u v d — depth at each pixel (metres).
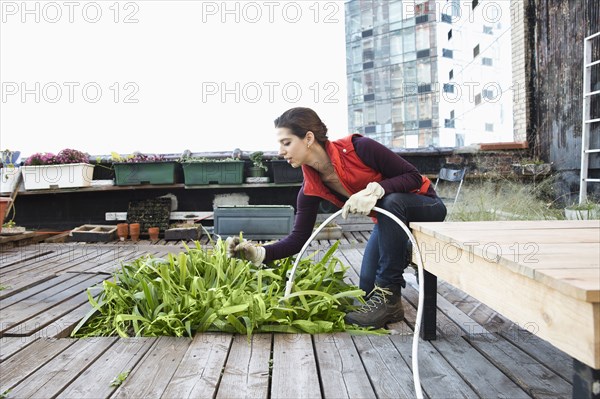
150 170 5.71
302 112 1.85
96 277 2.99
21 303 2.28
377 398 1.21
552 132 5.27
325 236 5.04
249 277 2.22
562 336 0.74
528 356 1.49
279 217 4.92
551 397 1.20
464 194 5.14
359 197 1.71
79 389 1.26
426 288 1.63
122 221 6.06
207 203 6.20
